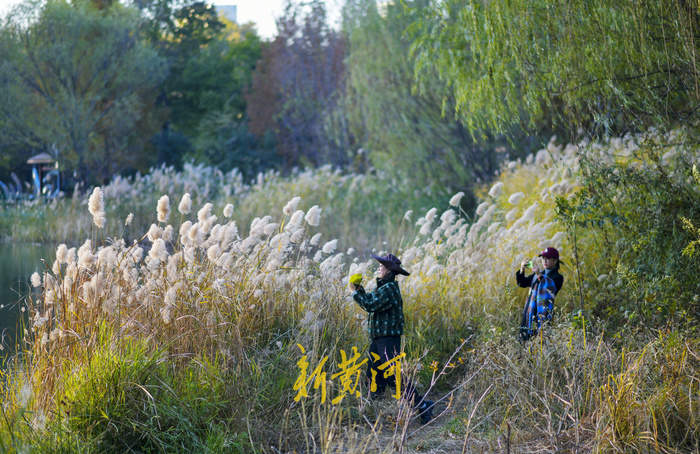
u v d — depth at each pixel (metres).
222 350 5.31
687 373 4.67
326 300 6.52
